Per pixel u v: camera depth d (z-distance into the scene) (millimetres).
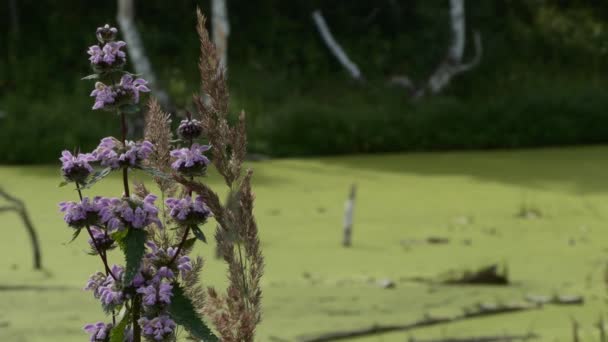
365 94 23000
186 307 1985
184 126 2080
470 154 19281
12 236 10859
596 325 6609
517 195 14320
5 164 16875
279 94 22141
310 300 7715
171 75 21672
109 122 18000
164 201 2105
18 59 22609
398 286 8445
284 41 25188
